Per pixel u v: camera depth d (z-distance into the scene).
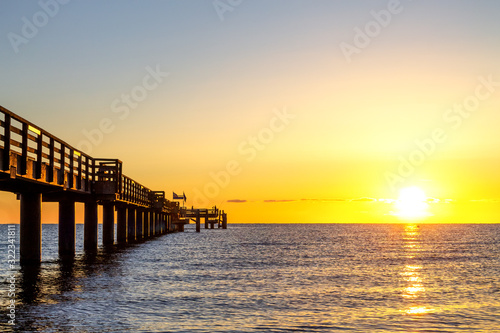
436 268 38.53
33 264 29.67
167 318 18.48
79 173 33.00
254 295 23.88
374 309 20.83
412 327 17.77
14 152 21.45
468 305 21.92
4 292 22.70
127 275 30.33
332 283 28.59
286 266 39.00
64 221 38.69
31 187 27.81
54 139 26.75
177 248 59.16
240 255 50.91
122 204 53.69
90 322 17.48
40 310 19.06
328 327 17.58
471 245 76.75
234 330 16.94
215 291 24.94
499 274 34.31
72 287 24.56
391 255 53.00
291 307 21.00
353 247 69.06
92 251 46.12
